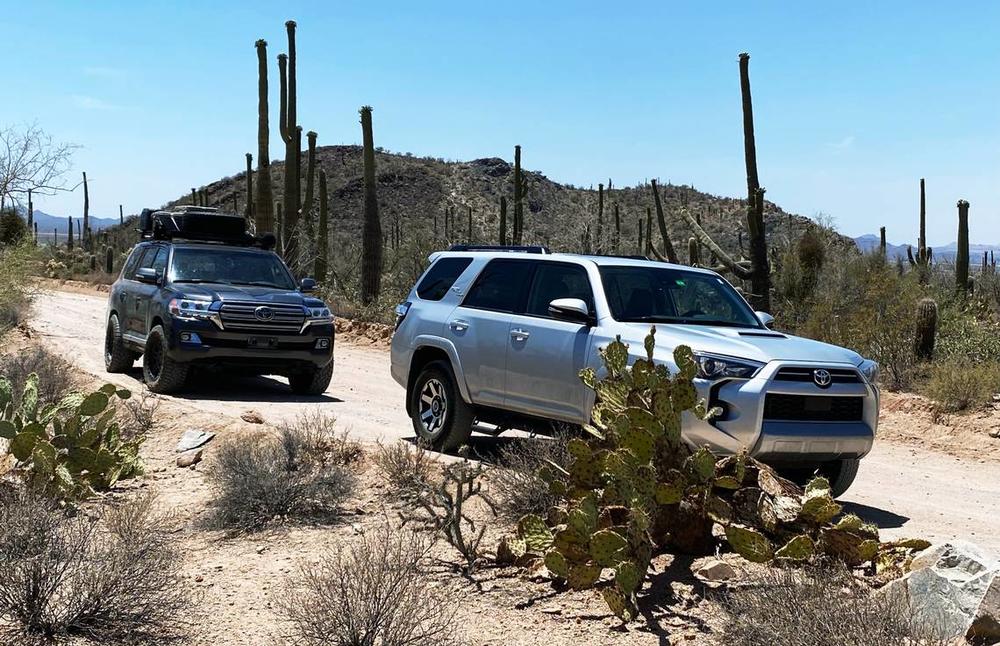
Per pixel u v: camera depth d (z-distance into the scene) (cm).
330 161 17062
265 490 716
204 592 555
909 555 573
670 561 589
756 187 1983
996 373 1391
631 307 814
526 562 586
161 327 1308
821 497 578
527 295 890
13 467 755
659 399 581
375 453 866
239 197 12962
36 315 2234
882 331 1648
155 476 859
